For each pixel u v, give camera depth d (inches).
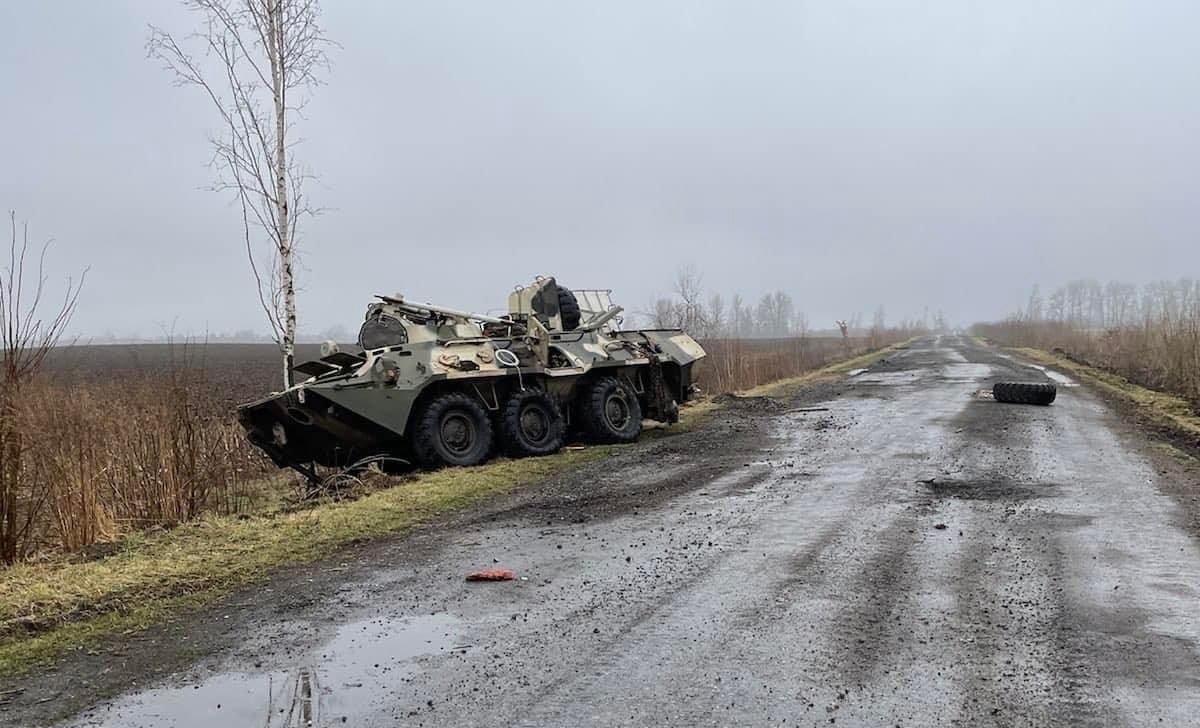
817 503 310.7
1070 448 419.5
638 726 140.6
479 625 192.4
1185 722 137.3
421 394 433.7
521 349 482.3
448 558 251.9
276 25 447.8
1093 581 211.2
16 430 263.9
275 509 344.8
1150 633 175.9
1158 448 416.8
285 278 451.5
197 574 239.3
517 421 456.8
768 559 238.7
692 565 235.0
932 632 179.3
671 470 392.5
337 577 235.6
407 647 180.1
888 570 224.7
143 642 187.9
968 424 515.2
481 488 362.6
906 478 352.2
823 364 1290.6
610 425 498.9
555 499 336.5
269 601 215.5
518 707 149.1
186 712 150.5
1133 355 896.3
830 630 182.1
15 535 263.9
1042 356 1384.1
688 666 165.2
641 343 564.7
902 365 1202.6
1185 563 225.3
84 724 146.8
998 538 254.1
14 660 178.1
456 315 486.0
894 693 150.1
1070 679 154.2
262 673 167.8
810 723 139.7
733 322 1584.6
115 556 259.4
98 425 326.3
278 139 448.8
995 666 160.7
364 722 144.9
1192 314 744.3
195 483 336.2
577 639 181.6
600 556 247.9
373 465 404.5
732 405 680.4
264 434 417.1
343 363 436.5
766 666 163.8
